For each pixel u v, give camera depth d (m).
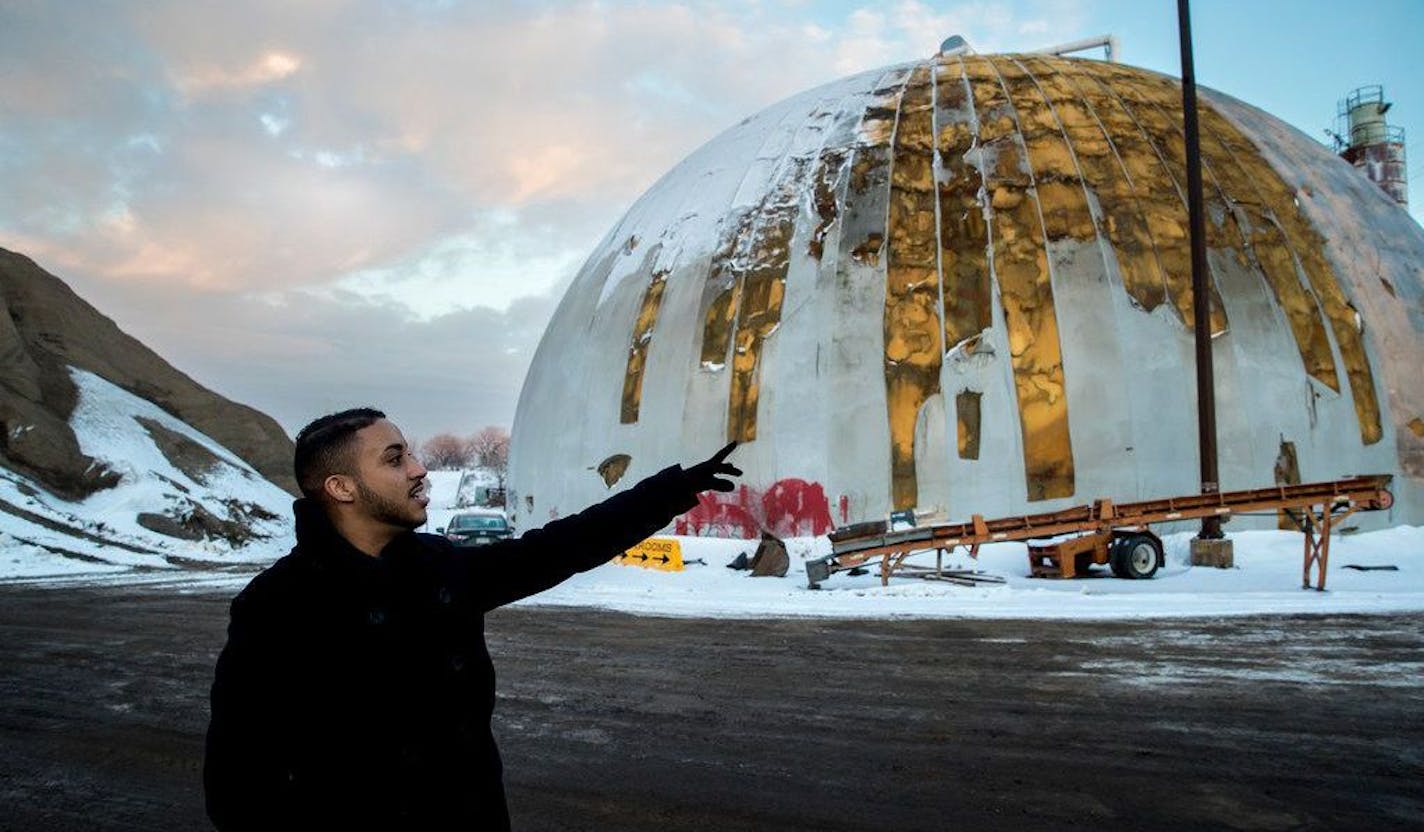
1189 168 18.61
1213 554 17.39
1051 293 22.86
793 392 23.52
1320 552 18.59
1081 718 6.27
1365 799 4.58
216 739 1.61
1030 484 21.66
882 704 6.83
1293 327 23.05
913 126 26.95
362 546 1.91
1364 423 22.75
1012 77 28.58
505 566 2.01
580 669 8.45
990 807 4.56
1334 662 8.05
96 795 5.14
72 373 40.22
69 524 29.31
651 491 2.18
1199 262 18.41
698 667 8.49
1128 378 21.95
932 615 11.82
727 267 26.23
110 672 8.77
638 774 5.24
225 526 34.84
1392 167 43.81
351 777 1.65
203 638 10.93
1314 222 25.05
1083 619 11.03
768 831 4.32
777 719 6.46
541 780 5.14
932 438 22.25
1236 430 21.83
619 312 28.45
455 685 1.81
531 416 31.20
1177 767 5.14
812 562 16.34
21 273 44.16
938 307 23.25
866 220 24.91
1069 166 24.78
